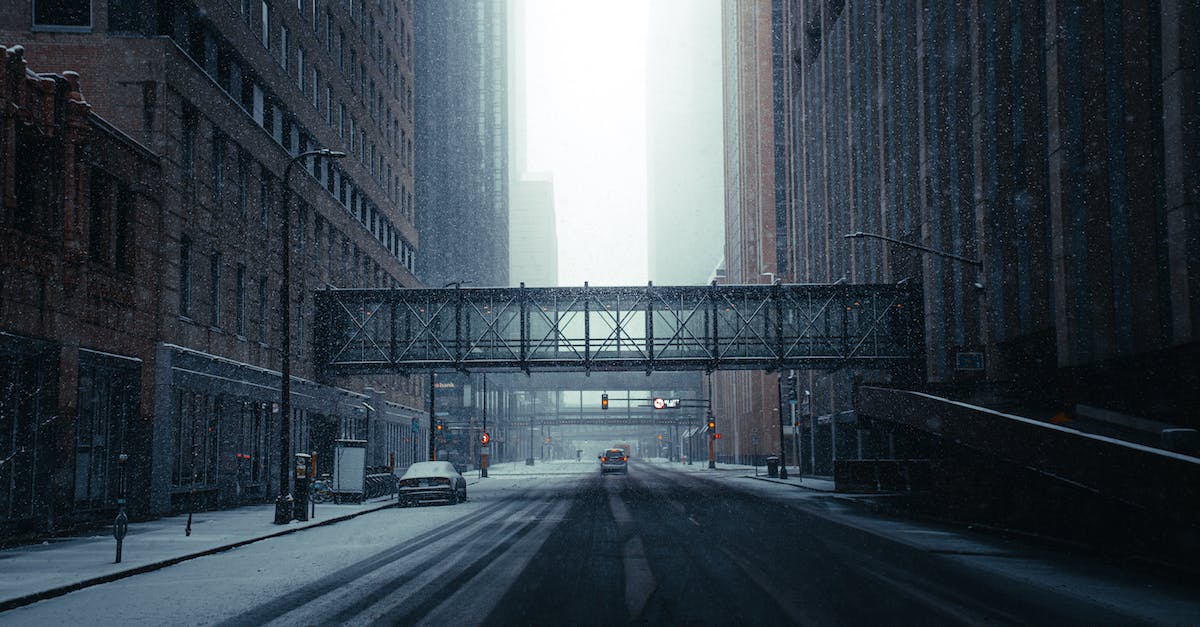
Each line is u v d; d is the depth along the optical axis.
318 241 46.38
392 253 64.00
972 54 34.75
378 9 60.19
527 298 44.44
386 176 62.06
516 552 17.75
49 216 22.86
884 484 39.44
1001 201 32.50
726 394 118.62
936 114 38.84
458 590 12.95
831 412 56.12
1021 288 31.42
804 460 65.12
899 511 27.70
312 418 45.91
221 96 33.69
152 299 28.61
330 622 10.67
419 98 107.62
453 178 124.94
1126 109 24.33
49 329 22.66
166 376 28.77
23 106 21.62
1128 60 24.23
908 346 41.53
